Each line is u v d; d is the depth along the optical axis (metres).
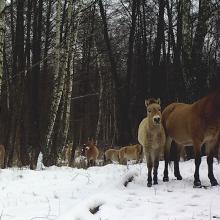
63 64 17.61
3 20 13.88
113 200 8.41
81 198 8.97
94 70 35.75
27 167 16.42
